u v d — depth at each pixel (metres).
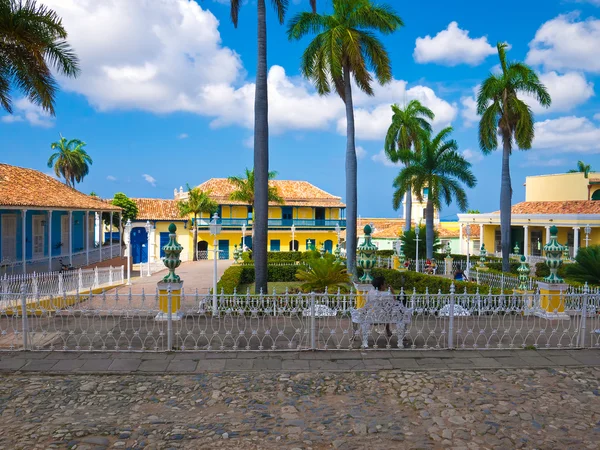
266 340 9.30
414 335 9.80
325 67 20.31
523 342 9.05
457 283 15.65
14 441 5.33
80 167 49.69
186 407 6.39
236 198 41.03
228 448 5.23
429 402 6.55
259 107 14.55
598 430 5.70
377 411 6.27
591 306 9.58
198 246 45.31
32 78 14.25
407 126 33.56
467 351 8.77
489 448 5.26
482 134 23.59
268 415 6.13
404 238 31.98
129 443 5.33
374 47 20.75
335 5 20.77
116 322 10.76
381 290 10.09
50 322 10.80
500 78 23.38
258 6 14.81
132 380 7.36
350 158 20.91
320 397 6.75
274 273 24.94
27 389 6.98
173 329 10.09
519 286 15.53
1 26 13.20
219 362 8.09
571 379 7.47
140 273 25.42
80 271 15.04
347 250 20.75
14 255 19.52
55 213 23.31
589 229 25.88
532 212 34.75
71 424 5.81
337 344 9.05
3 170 21.48
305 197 49.81
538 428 5.76
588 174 35.22
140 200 46.72
